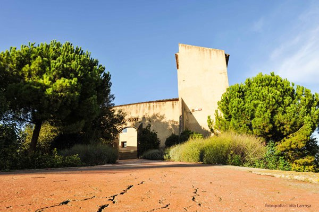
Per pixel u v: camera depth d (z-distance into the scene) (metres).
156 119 19.03
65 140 10.95
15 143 6.46
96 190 2.32
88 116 9.93
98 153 9.20
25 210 1.50
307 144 12.01
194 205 1.79
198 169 5.45
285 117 11.40
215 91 18.17
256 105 12.19
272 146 10.91
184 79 19.05
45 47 10.00
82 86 9.79
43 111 8.55
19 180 3.00
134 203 1.80
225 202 1.94
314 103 12.44
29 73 8.83
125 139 27.47
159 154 13.97
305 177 3.62
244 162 8.56
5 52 8.95
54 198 1.89
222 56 19.16
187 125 17.67
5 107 7.16
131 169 5.55
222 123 14.23
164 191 2.38
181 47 20.20
